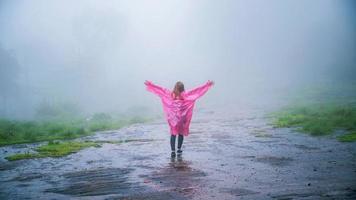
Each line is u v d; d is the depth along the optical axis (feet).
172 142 33.24
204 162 30.27
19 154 35.73
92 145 40.78
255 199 20.13
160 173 26.94
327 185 22.24
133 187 23.38
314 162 28.55
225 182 23.82
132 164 30.45
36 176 27.12
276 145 36.94
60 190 23.25
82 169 29.01
